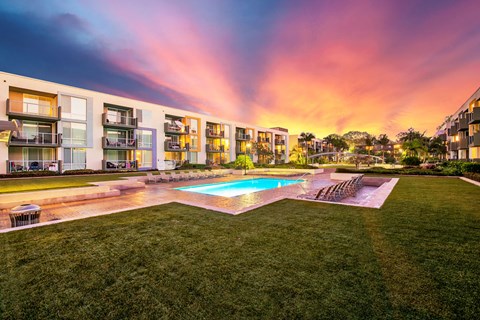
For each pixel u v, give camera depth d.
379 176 19.78
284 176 23.39
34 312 2.54
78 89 22.72
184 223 5.82
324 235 4.80
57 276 3.29
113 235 4.97
